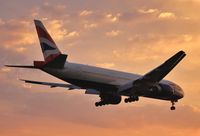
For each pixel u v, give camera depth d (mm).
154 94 107562
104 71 105000
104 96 108500
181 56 94375
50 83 106688
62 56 96438
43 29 101062
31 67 95062
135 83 99812
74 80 101375
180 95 112250
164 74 97812
